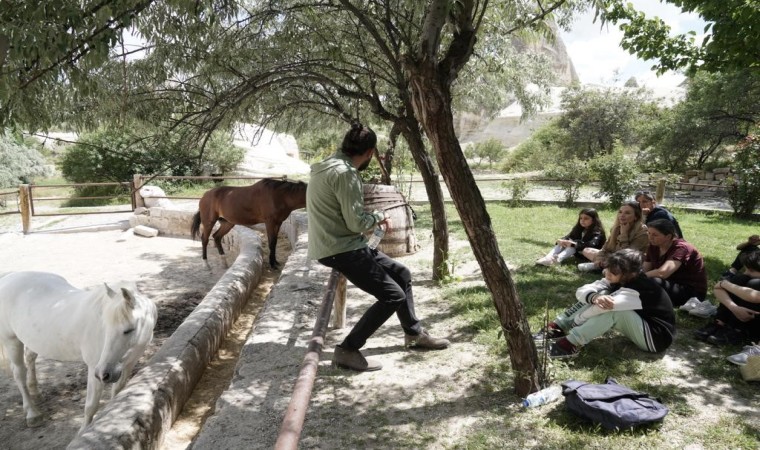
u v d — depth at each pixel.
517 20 5.49
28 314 3.51
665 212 5.84
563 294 5.15
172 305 6.43
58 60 2.81
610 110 25.12
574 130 25.86
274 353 3.86
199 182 18.17
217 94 5.27
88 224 12.05
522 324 3.11
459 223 10.05
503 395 3.27
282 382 3.43
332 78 6.12
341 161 3.11
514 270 6.11
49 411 3.84
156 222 11.34
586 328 3.66
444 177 2.84
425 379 3.53
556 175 13.73
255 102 5.74
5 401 4.03
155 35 4.02
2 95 2.82
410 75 2.72
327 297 3.28
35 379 3.86
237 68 5.33
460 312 4.79
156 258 9.00
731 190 11.27
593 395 2.93
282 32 5.39
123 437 2.69
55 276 3.91
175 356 3.71
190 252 9.51
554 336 3.90
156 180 16.41
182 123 5.35
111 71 4.64
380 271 3.33
